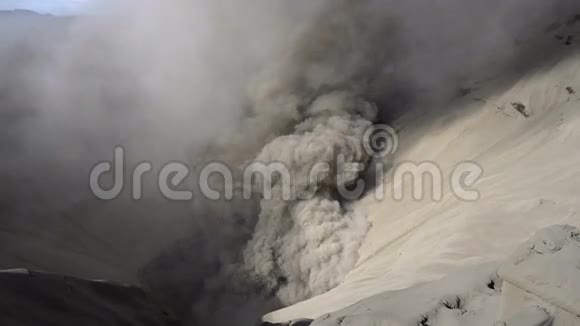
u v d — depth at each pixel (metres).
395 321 5.62
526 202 14.18
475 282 6.26
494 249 12.86
